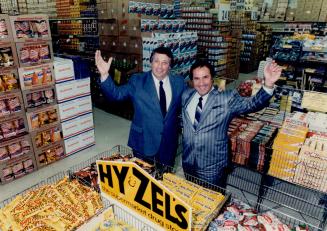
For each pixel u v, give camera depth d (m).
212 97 2.36
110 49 5.83
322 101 2.84
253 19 10.77
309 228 1.63
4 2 7.55
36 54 3.57
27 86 3.61
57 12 7.81
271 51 5.05
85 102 4.40
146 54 5.15
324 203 3.05
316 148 2.45
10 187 3.66
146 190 1.35
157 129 2.82
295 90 3.21
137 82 2.76
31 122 3.78
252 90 3.54
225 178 2.82
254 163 2.82
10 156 3.68
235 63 8.50
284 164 2.62
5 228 1.55
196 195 1.74
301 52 4.62
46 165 4.14
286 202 3.20
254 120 3.35
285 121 2.89
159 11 5.74
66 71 3.96
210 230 1.52
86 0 6.75
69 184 1.91
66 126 4.22
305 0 9.74
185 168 2.71
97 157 2.36
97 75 6.71
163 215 1.32
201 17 7.37
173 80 2.78
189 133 2.50
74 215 1.61
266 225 1.57
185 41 5.69
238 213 1.66
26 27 3.40
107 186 1.54
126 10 5.22
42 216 1.61
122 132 5.38
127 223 1.58
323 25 9.24
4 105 3.47
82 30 7.21
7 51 3.32
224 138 2.49
